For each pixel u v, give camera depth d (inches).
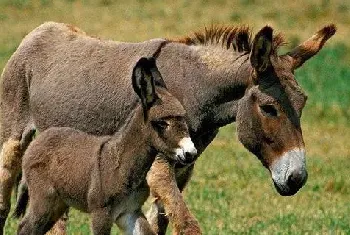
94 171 653.9
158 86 649.0
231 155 1290.6
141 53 741.9
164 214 746.8
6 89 808.3
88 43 780.6
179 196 694.5
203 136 734.5
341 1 2672.2
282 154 680.4
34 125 796.0
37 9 2517.2
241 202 1027.3
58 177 671.8
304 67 2021.4
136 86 638.5
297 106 685.9
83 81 756.0
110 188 649.6
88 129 751.7
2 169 802.2
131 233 667.4
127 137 649.6
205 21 2439.7
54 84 772.0
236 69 705.6
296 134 681.6
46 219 690.8
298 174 671.1
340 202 1055.6
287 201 1045.8
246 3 2655.0
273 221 930.1
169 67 725.3
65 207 699.4
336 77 1934.1
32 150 687.7
